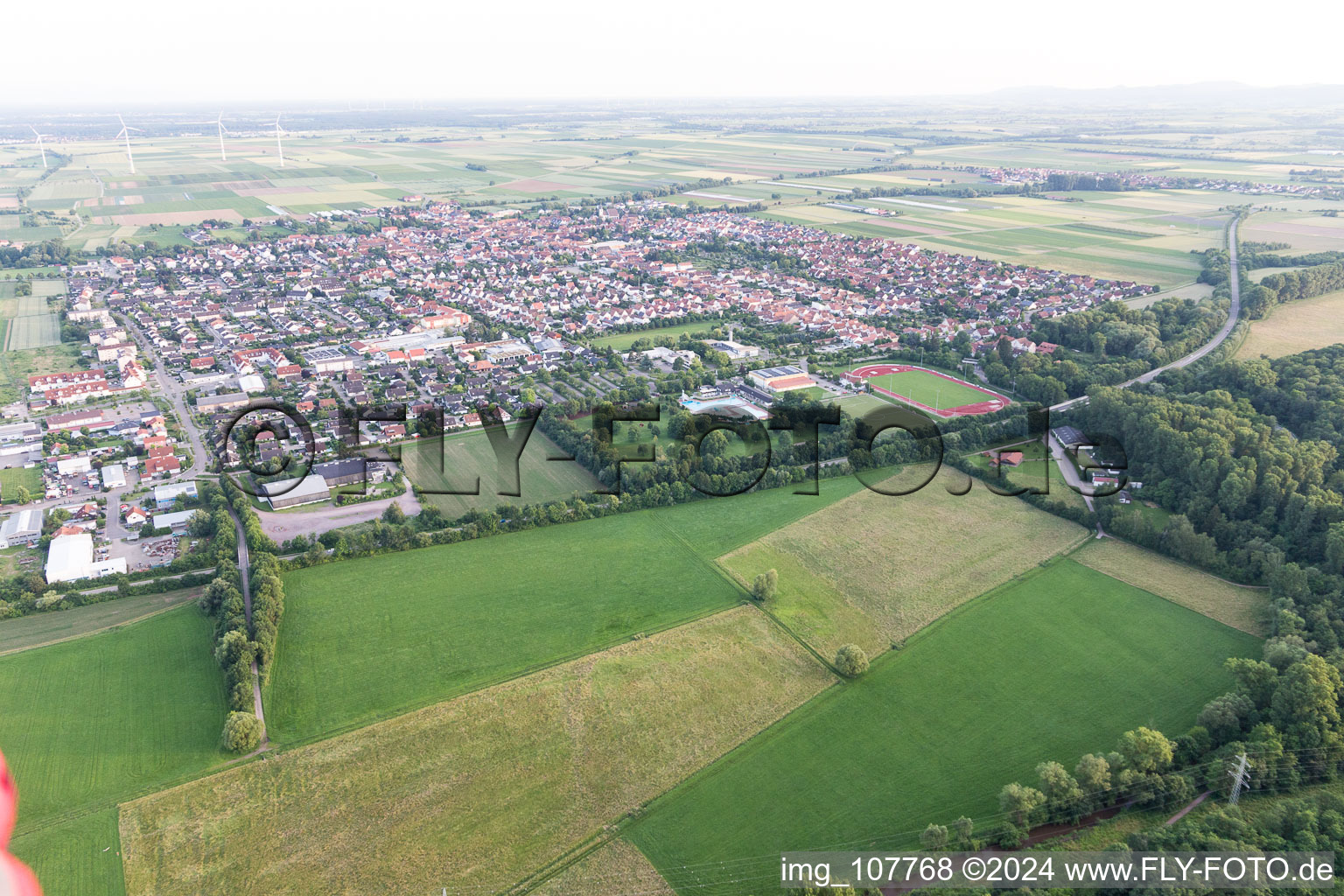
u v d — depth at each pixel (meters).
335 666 197.88
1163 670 196.50
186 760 171.00
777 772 168.88
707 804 161.50
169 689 191.12
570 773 168.25
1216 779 161.75
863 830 156.25
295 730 179.12
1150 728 173.62
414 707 185.25
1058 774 158.00
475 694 189.12
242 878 146.12
